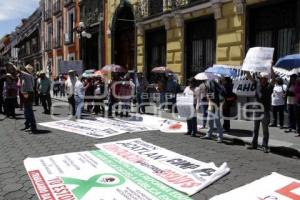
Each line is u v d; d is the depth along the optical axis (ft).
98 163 22.65
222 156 25.43
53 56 119.55
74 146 27.91
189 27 53.67
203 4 48.60
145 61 64.34
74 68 77.15
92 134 33.42
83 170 21.12
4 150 26.68
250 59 26.89
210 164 22.58
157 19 59.16
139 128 37.06
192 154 25.84
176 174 20.49
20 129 36.42
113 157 24.17
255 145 28.19
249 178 20.31
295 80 33.58
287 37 39.11
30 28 161.48
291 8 38.37
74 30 95.25
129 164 22.45
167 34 57.41
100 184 18.79
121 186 18.57
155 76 61.41
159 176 20.12
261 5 40.98
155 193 17.69
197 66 52.75
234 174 21.04
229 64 45.47
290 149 26.48
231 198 17.20
